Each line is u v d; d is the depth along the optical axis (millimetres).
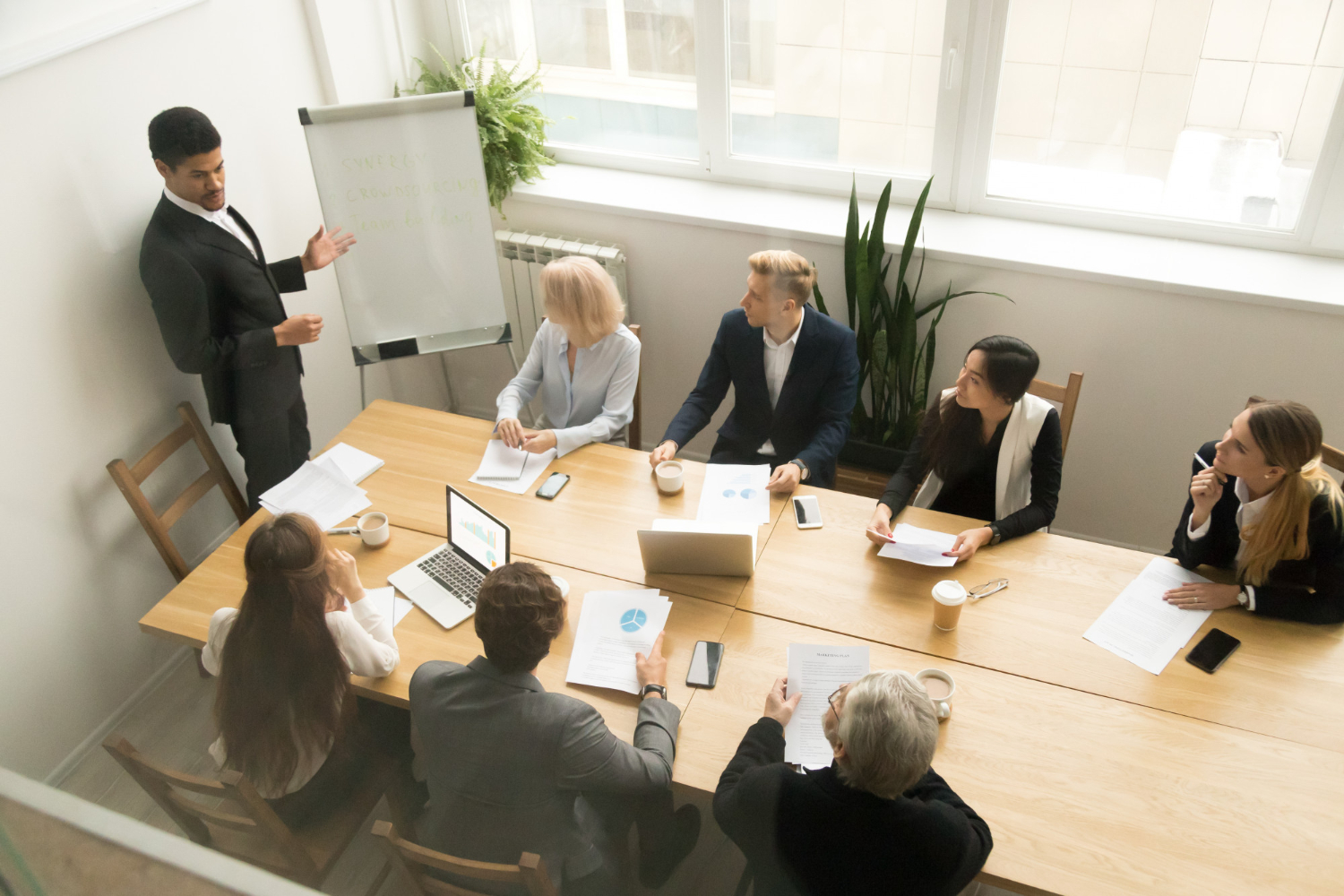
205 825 1494
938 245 2729
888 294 2830
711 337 3184
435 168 2818
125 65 2293
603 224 3109
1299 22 2254
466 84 3195
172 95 2438
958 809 1364
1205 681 1672
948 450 2186
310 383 3117
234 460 2824
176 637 1898
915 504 2328
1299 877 1354
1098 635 1776
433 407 3721
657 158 3215
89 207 2248
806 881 1306
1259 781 1493
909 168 2906
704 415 2586
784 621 1853
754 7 2756
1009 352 1979
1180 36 2393
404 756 1813
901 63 2705
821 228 2838
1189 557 1890
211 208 2318
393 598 1955
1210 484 1829
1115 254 2627
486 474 2312
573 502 2215
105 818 604
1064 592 1882
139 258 2330
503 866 1235
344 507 2223
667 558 1948
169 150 2186
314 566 1570
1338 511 1695
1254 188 2533
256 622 1560
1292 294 2375
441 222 2883
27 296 2145
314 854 1627
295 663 1571
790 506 2168
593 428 2432
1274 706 1617
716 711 1663
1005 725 1610
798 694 1669
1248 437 1700
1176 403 2664
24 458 2203
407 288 2934
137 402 2465
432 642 1847
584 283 2379
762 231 2873
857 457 3020
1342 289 2389
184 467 2646
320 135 2699
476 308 3023
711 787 1520
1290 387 2504
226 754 1640
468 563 2023
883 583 1933
